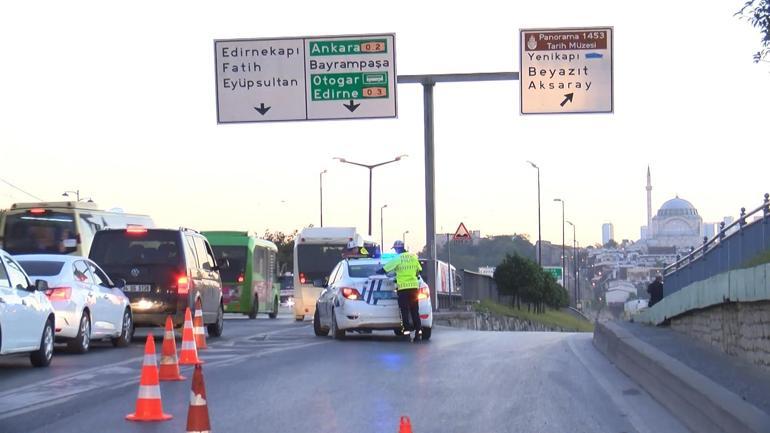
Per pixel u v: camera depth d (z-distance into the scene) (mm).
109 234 20438
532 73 27641
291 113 28000
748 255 16109
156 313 20000
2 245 25812
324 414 10484
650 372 12266
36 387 12609
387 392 12102
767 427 7426
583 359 16219
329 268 36531
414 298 19891
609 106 27438
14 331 13695
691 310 16969
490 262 119625
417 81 29250
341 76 27969
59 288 16547
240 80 28047
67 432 9430
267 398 11602
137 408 10141
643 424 9984
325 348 18219
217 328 22516
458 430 9625
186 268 20266
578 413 10625
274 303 41531
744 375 11734
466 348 18172
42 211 25938
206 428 7242
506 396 11805
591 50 27484
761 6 9539
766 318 11977
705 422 9070
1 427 9672
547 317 68750
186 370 14406
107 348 18734
